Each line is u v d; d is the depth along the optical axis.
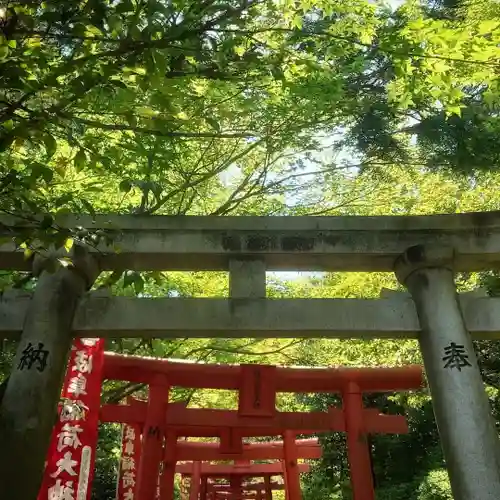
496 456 3.90
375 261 5.01
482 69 5.07
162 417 7.96
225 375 8.26
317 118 6.50
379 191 8.38
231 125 6.40
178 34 2.97
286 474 11.80
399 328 4.57
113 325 4.42
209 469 16.53
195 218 4.89
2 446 3.60
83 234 3.49
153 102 3.41
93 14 2.93
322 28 6.18
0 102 2.86
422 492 13.30
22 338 4.11
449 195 8.91
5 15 2.94
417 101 6.76
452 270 4.78
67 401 6.58
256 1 3.52
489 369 11.76
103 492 16.25
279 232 4.94
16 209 3.29
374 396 15.37
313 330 4.50
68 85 3.09
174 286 8.14
